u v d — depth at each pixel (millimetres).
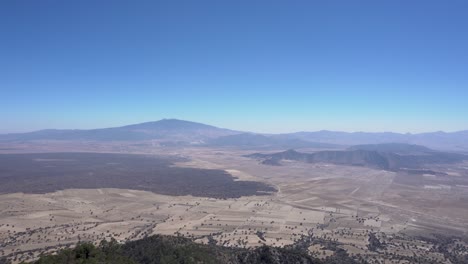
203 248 123625
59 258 98438
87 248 104938
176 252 113250
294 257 122750
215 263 110750
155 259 108188
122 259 104875
